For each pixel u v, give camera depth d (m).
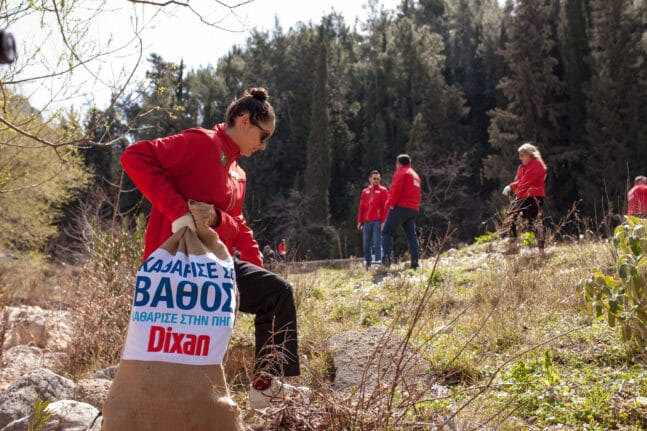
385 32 68.81
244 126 3.22
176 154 3.02
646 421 3.44
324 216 49.69
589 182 42.03
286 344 3.31
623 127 41.91
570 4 48.53
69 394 4.23
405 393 3.85
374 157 55.81
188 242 2.84
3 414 3.95
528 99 47.03
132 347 2.67
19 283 14.43
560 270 7.05
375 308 6.56
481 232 47.44
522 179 9.00
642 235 3.88
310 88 60.72
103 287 6.98
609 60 42.81
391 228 10.15
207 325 2.73
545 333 5.02
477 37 68.00
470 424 3.22
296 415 3.25
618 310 3.84
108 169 39.19
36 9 4.60
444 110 56.91
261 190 54.22
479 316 5.27
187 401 2.62
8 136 7.12
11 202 19.28
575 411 3.62
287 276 7.98
